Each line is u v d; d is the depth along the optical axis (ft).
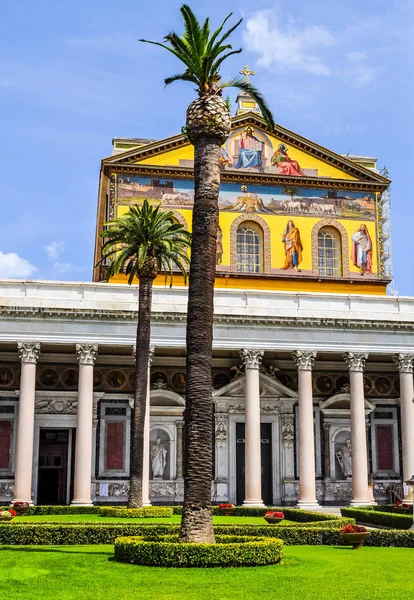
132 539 80.18
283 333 176.35
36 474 181.27
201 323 85.46
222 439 190.39
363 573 71.82
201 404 83.15
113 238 167.53
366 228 203.31
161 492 186.29
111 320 170.09
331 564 77.71
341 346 178.19
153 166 194.49
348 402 199.82
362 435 174.70
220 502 186.70
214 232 88.53
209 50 93.09
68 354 187.42
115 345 169.99
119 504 182.91
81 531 97.35
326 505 192.34
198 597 58.95
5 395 183.73
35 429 183.11
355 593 61.26
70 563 75.87
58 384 186.70
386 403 202.28
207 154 90.27
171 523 118.01
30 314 166.81
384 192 220.84
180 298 175.73
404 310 184.14
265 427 194.39
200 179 89.61
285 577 68.18
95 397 186.50
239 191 199.31
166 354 192.54
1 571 70.54
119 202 192.75
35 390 184.44
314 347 176.76
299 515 140.67
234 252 195.72
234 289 177.78
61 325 168.45
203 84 94.53
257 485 167.84
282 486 190.90
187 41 94.58
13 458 181.47
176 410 190.19
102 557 80.53
